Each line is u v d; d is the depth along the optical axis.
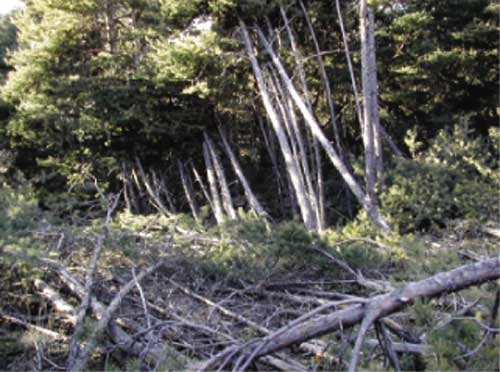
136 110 15.65
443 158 12.45
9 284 6.53
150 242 7.54
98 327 5.21
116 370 4.77
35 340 5.63
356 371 4.21
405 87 16.42
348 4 15.25
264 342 4.03
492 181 11.12
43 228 7.56
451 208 10.86
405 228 10.84
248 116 18.88
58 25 16.09
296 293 7.05
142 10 16.81
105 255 7.18
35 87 16.64
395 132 17.83
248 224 7.70
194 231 8.77
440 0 16.23
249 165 20.06
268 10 14.47
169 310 6.08
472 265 4.16
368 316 4.02
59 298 6.27
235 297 6.88
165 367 4.49
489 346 3.84
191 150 17.86
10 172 17.42
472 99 17.38
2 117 18.56
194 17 14.99
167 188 19.78
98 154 17.47
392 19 16.38
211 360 4.02
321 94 17.39
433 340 3.80
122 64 16.31
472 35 15.56
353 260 7.21
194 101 16.66
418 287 4.09
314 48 16.28
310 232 7.35
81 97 15.75
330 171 18.11
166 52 14.16
